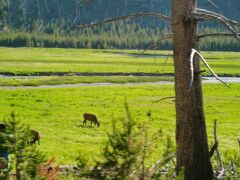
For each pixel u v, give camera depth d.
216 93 110.75
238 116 76.62
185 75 15.20
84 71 160.12
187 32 15.11
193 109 15.27
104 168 9.34
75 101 89.31
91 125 62.28
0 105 79.38
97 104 86.19
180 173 9.96
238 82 140.50
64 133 55.97
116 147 9.37
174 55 15.50
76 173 15.70
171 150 9.95
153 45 15.55
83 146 47.69
